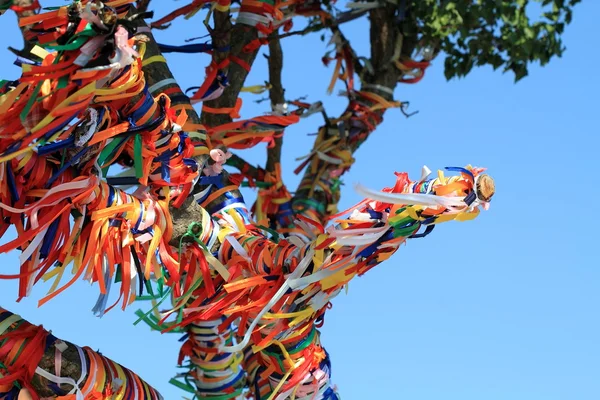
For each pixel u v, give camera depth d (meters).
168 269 3.83
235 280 4.04
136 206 3.77
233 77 5.41
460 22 6.56
